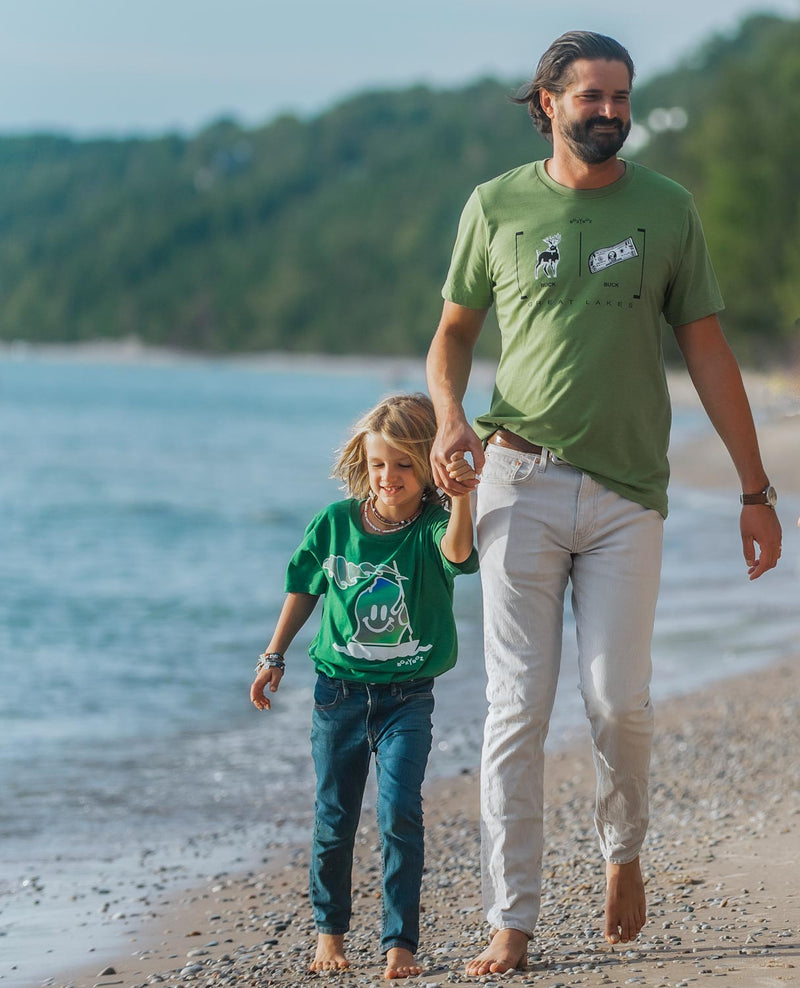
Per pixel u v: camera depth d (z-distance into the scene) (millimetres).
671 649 24438
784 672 21859
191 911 11414
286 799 15516
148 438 105938
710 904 9781
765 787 14539
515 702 8219
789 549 37375
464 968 8492
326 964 9000
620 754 8219
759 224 127312
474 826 14062
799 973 7801
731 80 140000
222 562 40562
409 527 8719
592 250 8109
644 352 8203
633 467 8258
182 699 21188
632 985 7715
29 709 20344
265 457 88000
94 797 15523
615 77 8008
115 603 31969
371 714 8664
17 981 9625
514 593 8258
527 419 8273
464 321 8758
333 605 8734
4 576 36656
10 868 12789
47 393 192250
